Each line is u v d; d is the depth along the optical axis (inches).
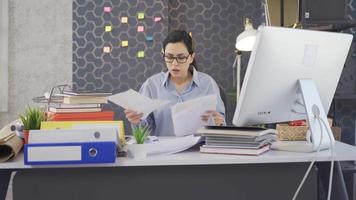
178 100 87.8
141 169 51.5
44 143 46.8
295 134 59.2
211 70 130.5
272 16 108.7
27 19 126.6
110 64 125.3
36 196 50.1
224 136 52.7
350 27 110.0
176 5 129.2
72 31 126.0
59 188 50.4
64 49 127.0
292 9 107.0
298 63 54.2
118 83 125.6
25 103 127.4
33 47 127.0
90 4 124.7
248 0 130.9
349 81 106.2
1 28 124.9
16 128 56.1
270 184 52.8
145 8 124.2
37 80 127.3
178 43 81.7
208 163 49.3
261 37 50.1
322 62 56.1
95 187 50.8
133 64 125.0
